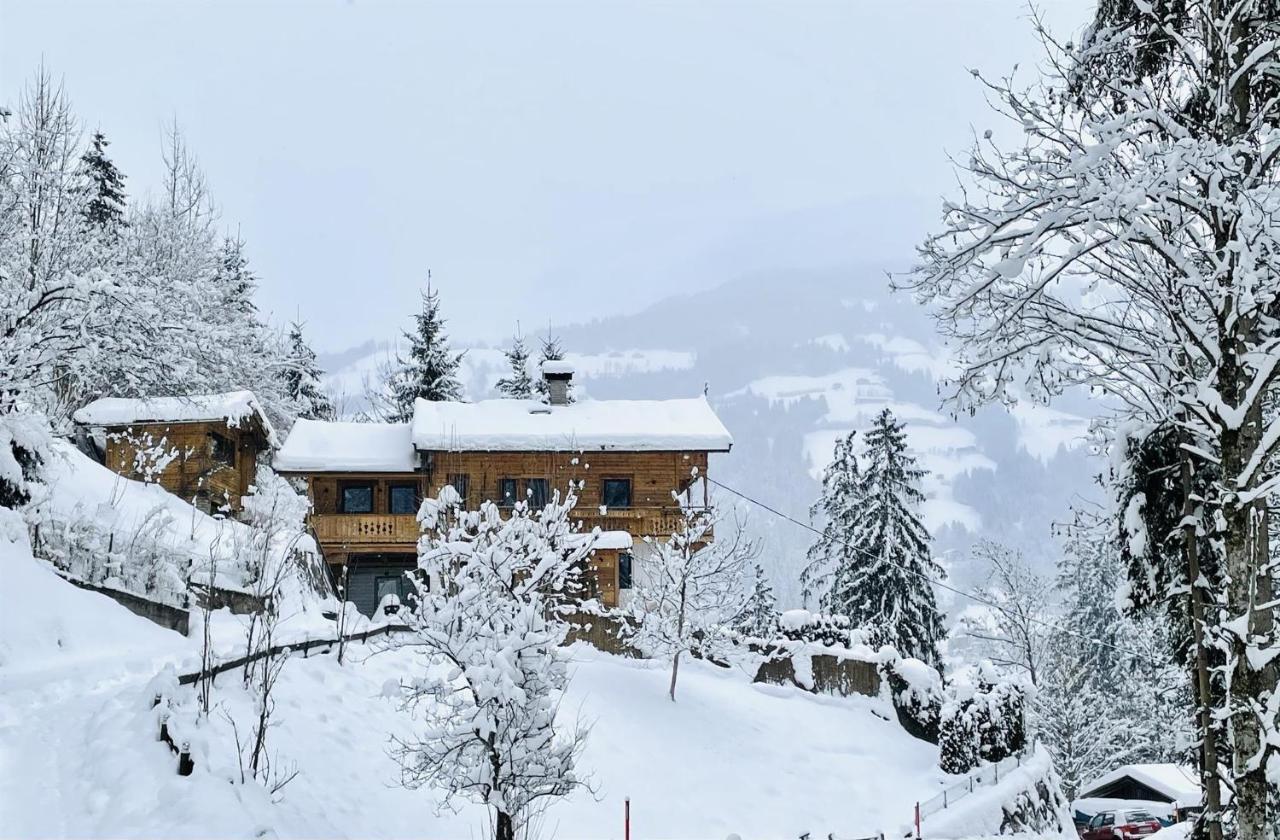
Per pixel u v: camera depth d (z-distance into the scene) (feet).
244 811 44.78
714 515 113.09
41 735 50.90
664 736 90.94
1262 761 34.96
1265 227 33.96
